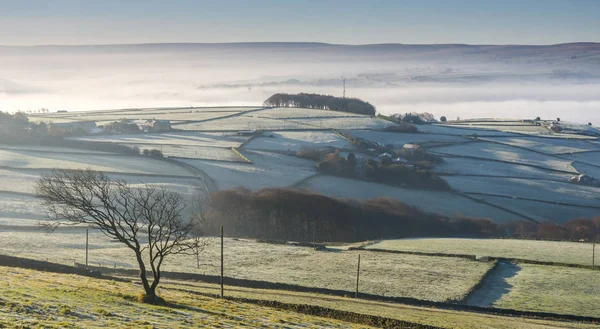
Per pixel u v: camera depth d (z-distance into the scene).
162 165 180.75
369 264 92.75
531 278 87.19
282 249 102.62
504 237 141.38
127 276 75.38
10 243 93.81
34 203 129.00
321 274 84.94
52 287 44.84
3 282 43.56
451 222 151.75
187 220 126.62
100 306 40.16
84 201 49.75
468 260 97.81
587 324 65.75
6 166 164.12
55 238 101.00
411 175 190.38
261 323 43.62
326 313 57.94
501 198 184.62
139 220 116.44
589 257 102.75
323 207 143.12
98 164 175.50
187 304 48.25
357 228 140.12
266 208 139.62
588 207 182.62
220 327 39.28
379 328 51.38
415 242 117.44
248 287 74.88
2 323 30.77
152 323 37.03
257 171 184.50
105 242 100.19
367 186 181.38
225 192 144.75
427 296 75.25
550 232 149.88
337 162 196.62
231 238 112.56
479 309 70.56
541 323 64.38
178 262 88.00
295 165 197.88
